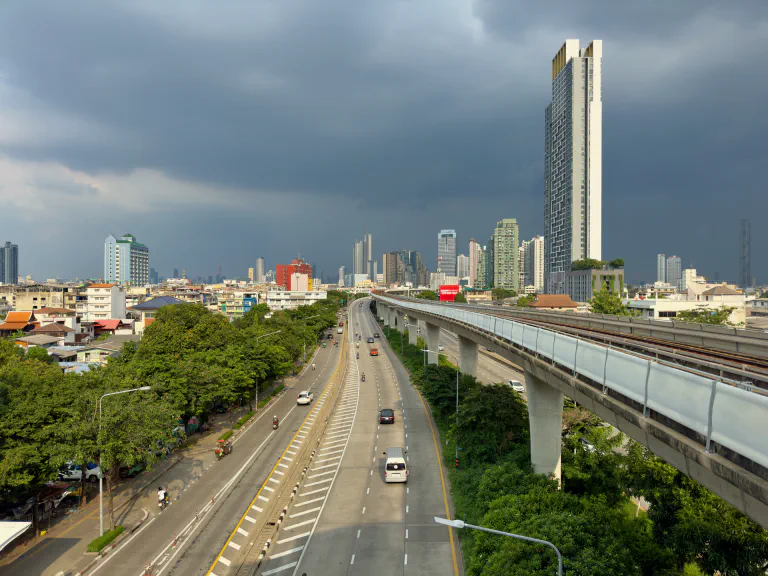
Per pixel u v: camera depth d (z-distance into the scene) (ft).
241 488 126.31
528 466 113.50
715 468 39.42
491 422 130.72
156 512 113.19
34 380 115.03
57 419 106.83
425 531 102.99
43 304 455.63
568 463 116.16
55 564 90.74
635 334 114.11
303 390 241.35
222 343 201.98
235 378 173.99
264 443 161.89
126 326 399.24
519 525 78.23
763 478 34.71
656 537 84.33
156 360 154.51
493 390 141.38
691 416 43.65
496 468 107.04
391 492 122.93
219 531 104.01
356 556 93.81
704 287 483.51
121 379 128.98
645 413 52.42
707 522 72.59
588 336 101.55
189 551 96.12
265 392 231.30
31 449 96.17
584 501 91.71
